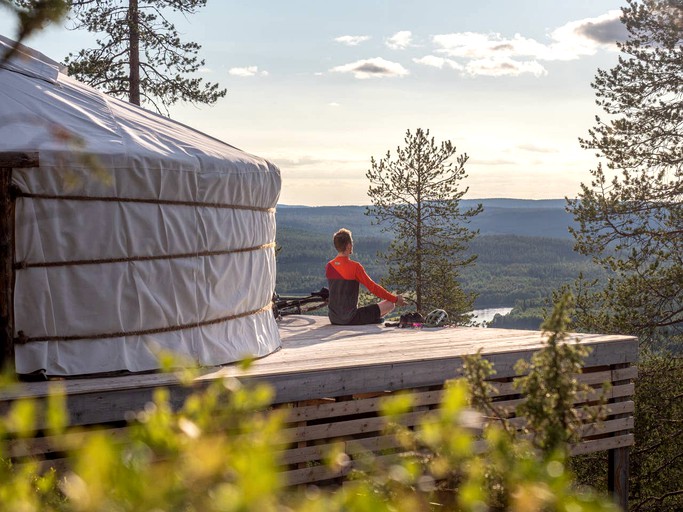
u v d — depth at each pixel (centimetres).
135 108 749
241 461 100
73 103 647
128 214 593
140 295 600
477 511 128
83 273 581
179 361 131
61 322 575
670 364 1384
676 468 1352
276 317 1010
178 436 110
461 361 651
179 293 623
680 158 1454
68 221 573
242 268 689
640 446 1345
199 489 99
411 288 2073
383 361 617
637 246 1432
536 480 132
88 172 567
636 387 1365
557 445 197
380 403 605
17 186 556
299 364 611
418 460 142
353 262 941
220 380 124
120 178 584
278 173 752
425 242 2097
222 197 654
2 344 559
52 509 121
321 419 619
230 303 668
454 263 2084
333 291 943
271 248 771
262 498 95
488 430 159
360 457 135
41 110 609
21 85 630
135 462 103
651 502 1365
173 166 605
